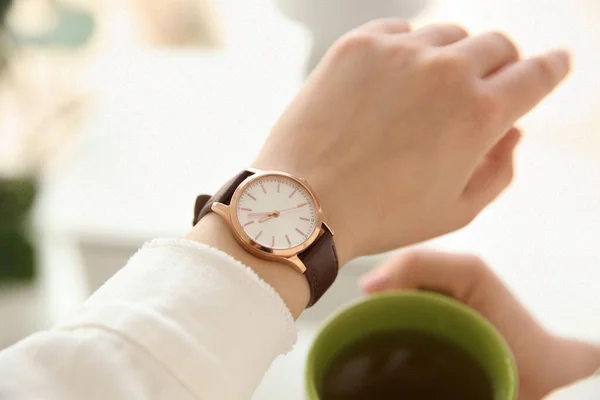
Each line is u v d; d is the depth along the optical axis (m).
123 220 0.63
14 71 0.62
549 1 0.60
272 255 0.40
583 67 0.60
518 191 0.60
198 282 0.37
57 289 0.61
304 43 0.65
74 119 0.66
